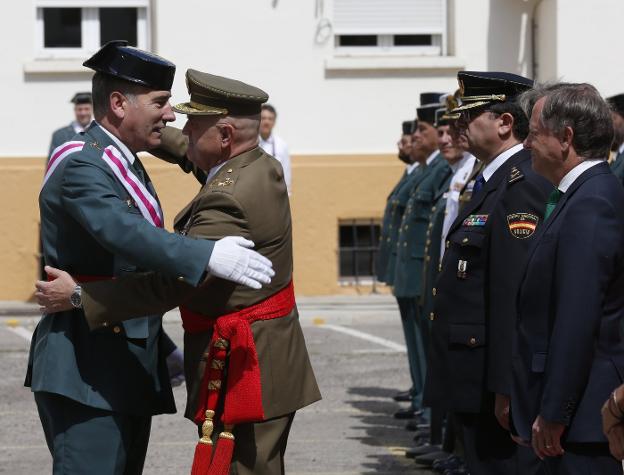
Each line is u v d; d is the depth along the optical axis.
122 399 5.23
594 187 4.83
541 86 6.09
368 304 16.78
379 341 14.01
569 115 4.90
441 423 8.55
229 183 5.20
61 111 17.38
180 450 8.81
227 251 4.93
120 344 5.26
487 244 6.01
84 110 15.19
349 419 10.01
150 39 17.61
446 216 8.16
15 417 9.99
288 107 17.48
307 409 10.41
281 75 17.45
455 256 6.14
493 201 6.07
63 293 5.11
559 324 4.71
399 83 17.67
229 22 17.33
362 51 17.80
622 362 4.79
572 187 4.90
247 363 5.12
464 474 7.90
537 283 4.92
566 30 17.17
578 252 4.72
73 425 5.23
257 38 17.39
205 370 5.23
